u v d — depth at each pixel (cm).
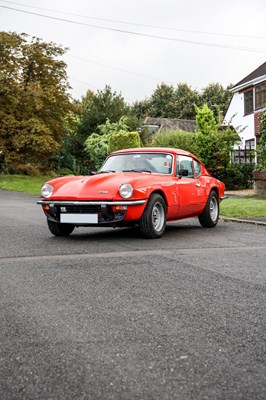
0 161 3481
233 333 341
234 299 432
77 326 354
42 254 657
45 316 379
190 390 252
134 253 668
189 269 561
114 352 304
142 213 790
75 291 457
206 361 290
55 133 3556
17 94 3231
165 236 848
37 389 253
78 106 3644
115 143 3344
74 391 251
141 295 443
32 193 2231
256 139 2998
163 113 7438
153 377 267
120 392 249
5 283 488
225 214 1182
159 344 318
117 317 377
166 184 840
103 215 770
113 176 818
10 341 324
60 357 296
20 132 3197
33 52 3309
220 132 2677
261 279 512
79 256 643
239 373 273
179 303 418
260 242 782
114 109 4684
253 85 3019
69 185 809
